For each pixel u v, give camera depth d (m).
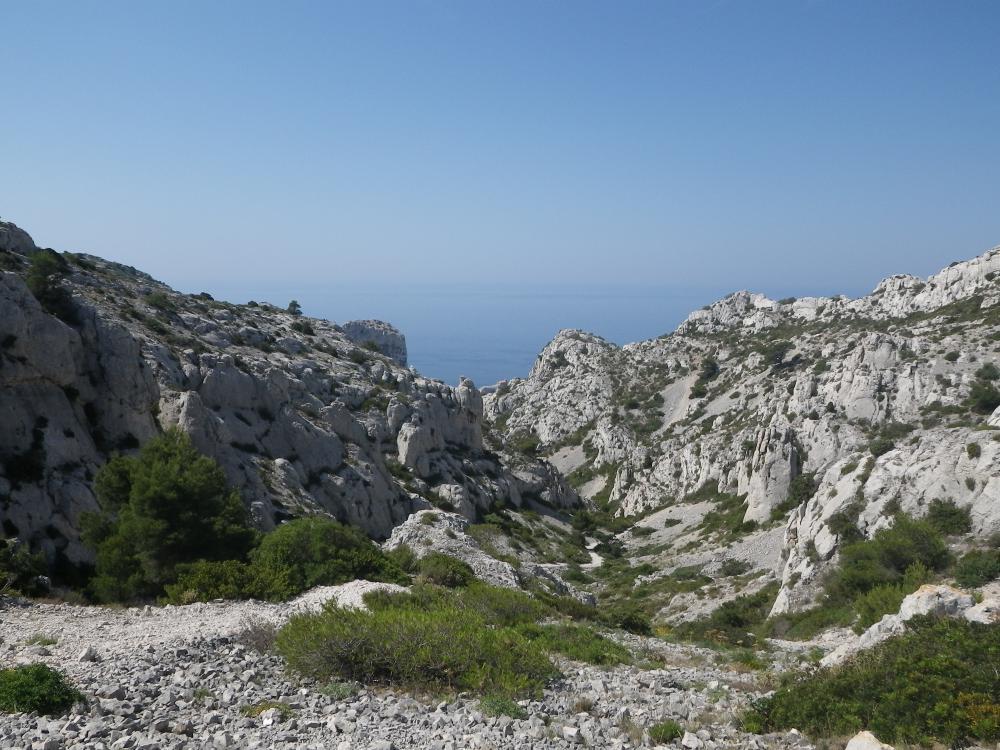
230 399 54.44
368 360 88.44
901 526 31.78
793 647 26.12
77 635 17.48
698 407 117.44
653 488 98.38
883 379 75.38
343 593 21.97
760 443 71.81
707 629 35.44
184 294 85.00
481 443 89.62
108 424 43.53
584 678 16.09
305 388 67.19
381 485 61.78
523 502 87.81
